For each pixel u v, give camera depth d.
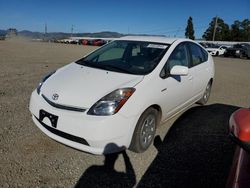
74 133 3.08
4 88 6.52
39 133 3.97
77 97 3.21
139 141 3.48
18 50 20.20
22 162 3.21
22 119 4.48
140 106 3.31
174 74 3.88
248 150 1.50
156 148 3.85
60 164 3.24
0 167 3.08
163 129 4.57
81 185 2.90
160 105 3.77
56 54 18.53
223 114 5.58
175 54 4.41
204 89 5.77
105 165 3.29
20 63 11.66
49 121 3.25
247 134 1.50
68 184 2.90
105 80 3.51
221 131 4.62
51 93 3.42
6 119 4.43
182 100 4.57
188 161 3.55
